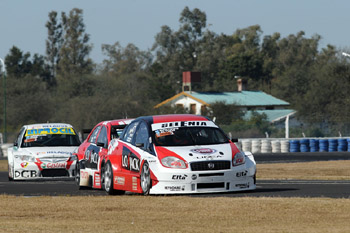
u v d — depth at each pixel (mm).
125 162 52219
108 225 36219
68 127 79125
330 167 101625
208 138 51656
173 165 48500
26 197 51812
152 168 48844
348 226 34500
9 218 40219
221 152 49750
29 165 73562
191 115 54250
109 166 54375
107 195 53938
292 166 107125
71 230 34719
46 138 77750
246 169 49906
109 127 58969
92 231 34312
